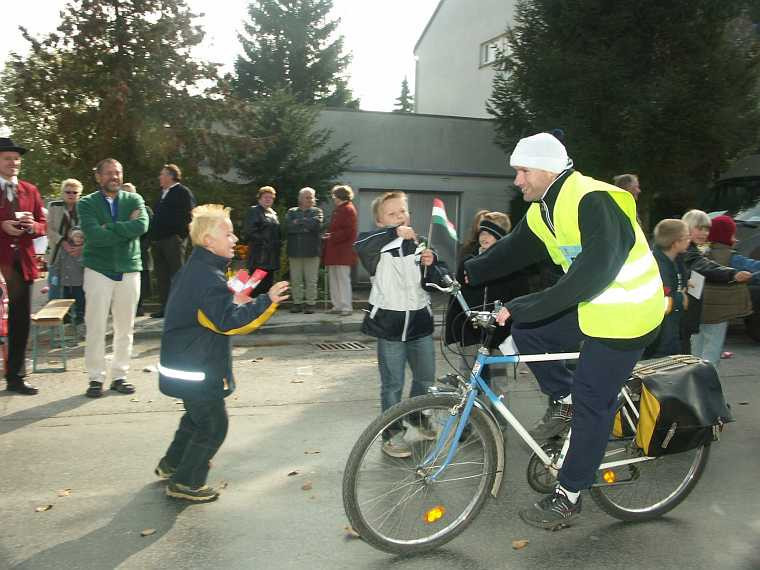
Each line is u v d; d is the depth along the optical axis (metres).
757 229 9.59
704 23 13.24
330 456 4.76
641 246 3.25
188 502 3.98
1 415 5.54
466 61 24.34
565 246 3.23
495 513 3.90
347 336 9.26
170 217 9.40
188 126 13.48
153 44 12.92
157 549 3.45
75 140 13.41
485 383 3.45
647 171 13.39
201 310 3.72
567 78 13.38
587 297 3.03
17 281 5.99
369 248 4.46
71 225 8.65
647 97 12.73
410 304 4.44
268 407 5.90
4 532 3.62
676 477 3.86
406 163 16.20
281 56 37.84
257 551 3.44
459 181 16.64
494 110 15.36
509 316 3.18
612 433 3.54
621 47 13.36
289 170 13.78
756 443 5.13
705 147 12.95
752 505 4.05
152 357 7.68
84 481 4.28
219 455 4.75
